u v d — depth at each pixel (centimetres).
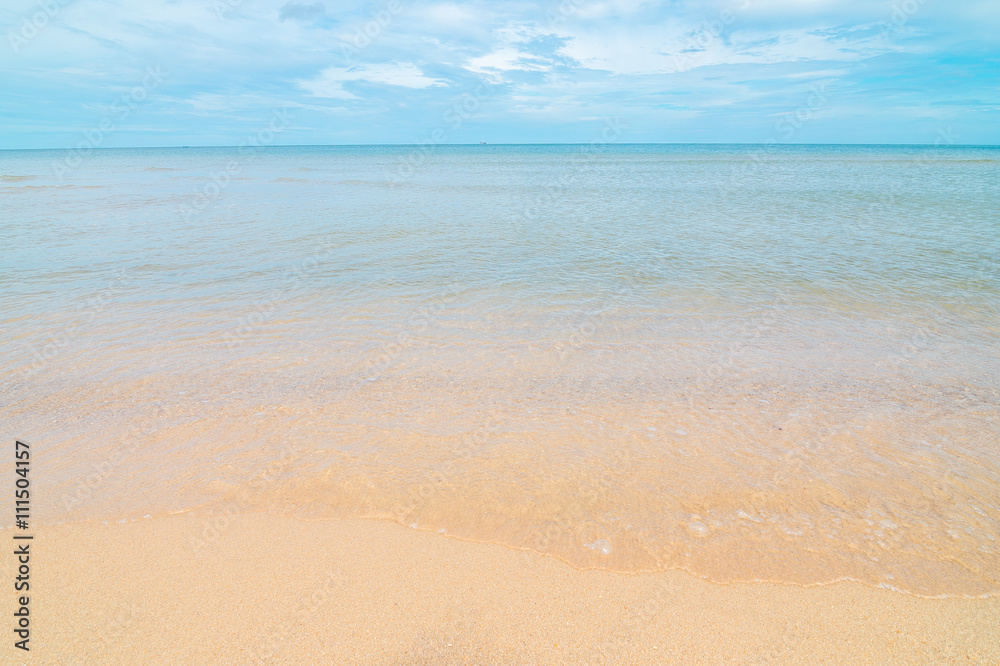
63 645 357
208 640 361
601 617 379
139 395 713
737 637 364
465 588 403
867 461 557
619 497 501
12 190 3328
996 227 1769
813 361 817
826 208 2228
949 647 356
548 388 734
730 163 6041
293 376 771
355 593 398
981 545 442
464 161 7450
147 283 1250
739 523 469
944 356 830
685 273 1288
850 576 413
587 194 2908
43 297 1142
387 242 1670
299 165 6831
